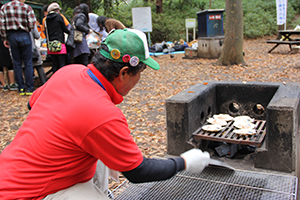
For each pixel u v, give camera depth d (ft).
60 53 21.11
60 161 4.19
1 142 13.33
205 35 34.63
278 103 7.30
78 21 20.93
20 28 19.90
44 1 52.70
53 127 4.12
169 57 37.83
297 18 69.67
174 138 8.50
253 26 60.85
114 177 6.94
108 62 4.32
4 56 21.95
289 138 7.08
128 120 15.26
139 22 48.26
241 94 10.32
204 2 71.97
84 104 4.04
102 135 3.97
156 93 20.52
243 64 29.27
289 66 27.27
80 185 4.64
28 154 4.22
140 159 4.31
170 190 6.77
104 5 53.42
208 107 9.97
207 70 27.73
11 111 17.99
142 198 6.51
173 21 60.70
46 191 4.28
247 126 8.68
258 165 7.57
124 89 4.73
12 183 4.20
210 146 9.04
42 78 23.71
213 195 6.44
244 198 6.22
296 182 6.64
